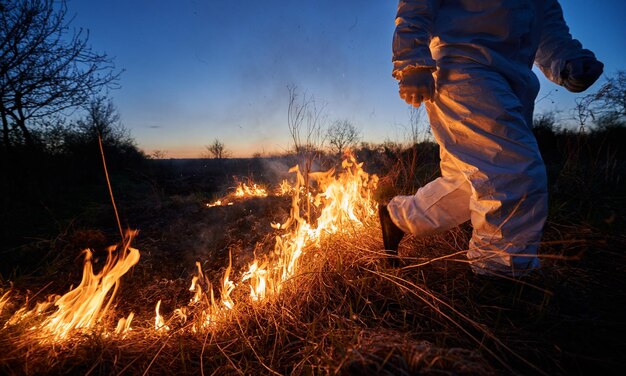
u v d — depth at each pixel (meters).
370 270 1.96
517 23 1.60
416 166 3.98
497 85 1.57
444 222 1.81
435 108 1.75
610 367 1.24
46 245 3.41
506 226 1.56
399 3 1.65
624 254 2.00
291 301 1.87
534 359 1.30
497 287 1.65
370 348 1.15
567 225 2.47
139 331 1.81
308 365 1.36
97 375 1.44
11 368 1.41
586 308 1.55
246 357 1.51
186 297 2.37
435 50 1.75
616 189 3.11
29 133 6.63
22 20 6.06
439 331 1.49
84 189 8.10
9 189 5.85
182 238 3.70
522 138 1.55
